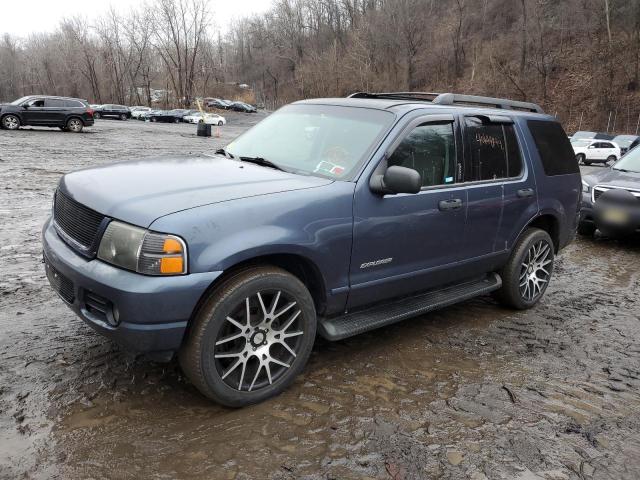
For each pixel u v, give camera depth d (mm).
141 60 91688
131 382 3254
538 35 57531
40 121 26641
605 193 7965
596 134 32500
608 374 3816
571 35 57906
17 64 110188
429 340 4203
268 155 3965
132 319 2678
